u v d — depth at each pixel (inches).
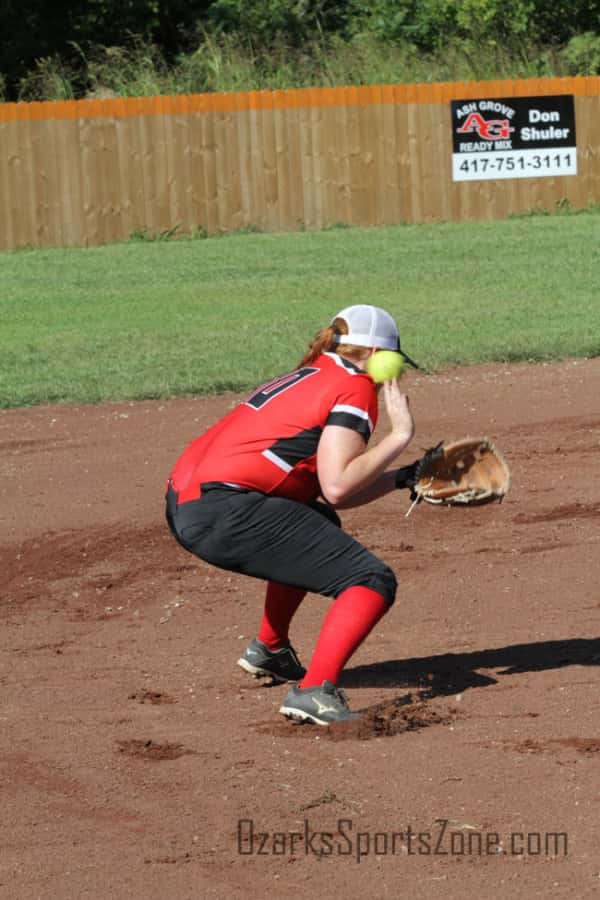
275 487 591.2
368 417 581.6
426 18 3816.4
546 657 673.0
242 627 749.9
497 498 619.2
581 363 1460.4
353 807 506.0
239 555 595.2
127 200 2812.5
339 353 602.5
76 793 526.9
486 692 626.5
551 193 2861.7
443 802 506.6
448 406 1274.6
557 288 1952.5
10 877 458.6
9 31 3774.6
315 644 709.9
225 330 1718.8
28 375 1465.3
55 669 688.4
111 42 3841.0
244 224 2844.5
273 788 525.3
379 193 2849.4
